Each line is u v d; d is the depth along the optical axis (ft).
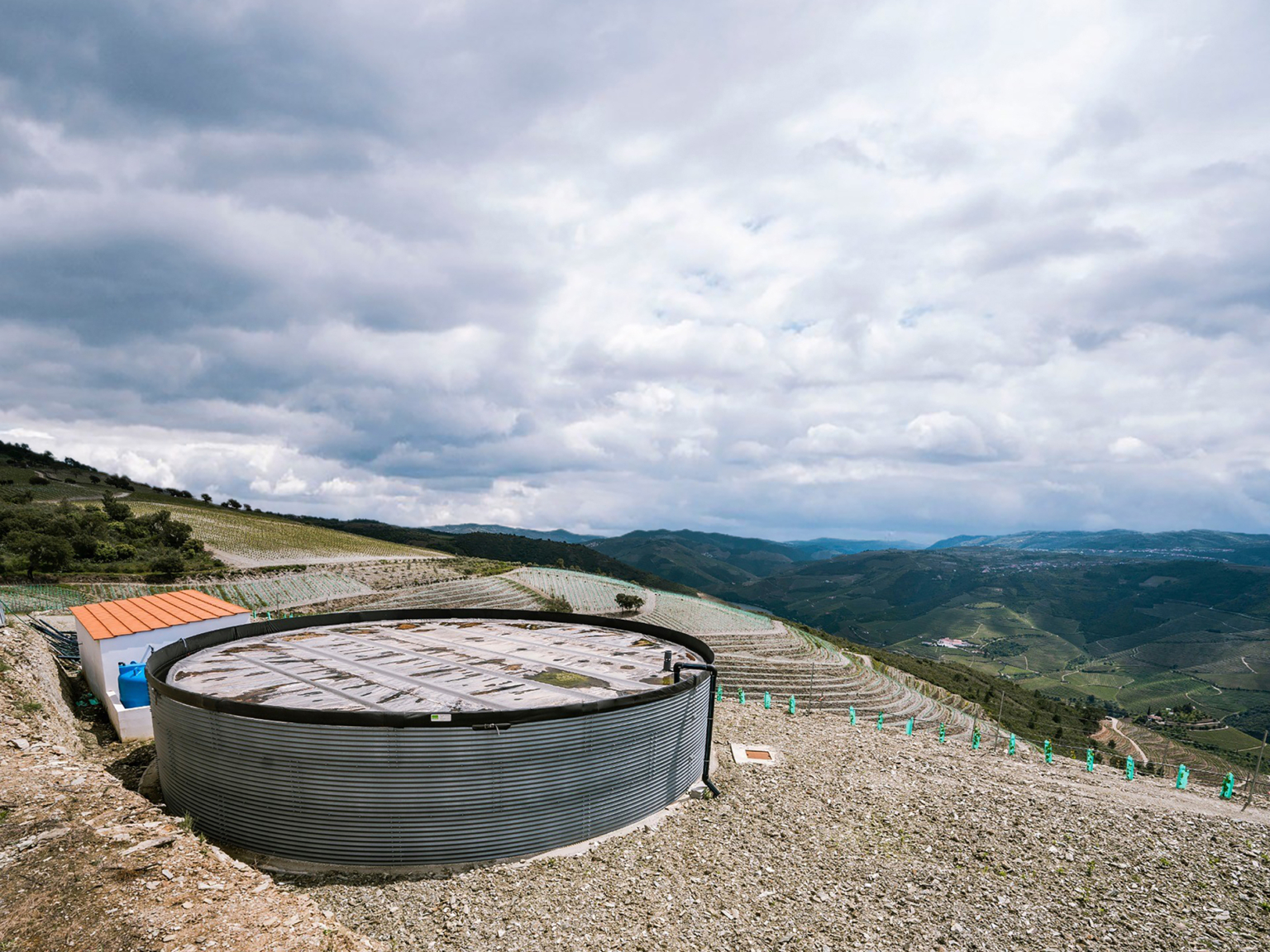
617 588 350.84
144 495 497.87
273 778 51.75
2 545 236.22
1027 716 361.51
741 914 47.50
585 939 42.86
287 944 32.68
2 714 64.18
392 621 106.83
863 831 63.05
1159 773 195.52
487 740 51.93
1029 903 51.90
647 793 62.54
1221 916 51.19
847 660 225.76
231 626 92.02
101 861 37.86
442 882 49.11
